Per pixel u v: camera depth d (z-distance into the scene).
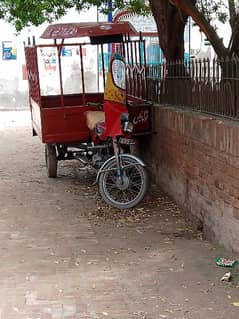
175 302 3.70
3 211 6.14
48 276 4.20
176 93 6.48
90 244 4.98
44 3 9.46
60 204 6.44
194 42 13.25
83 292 3.88
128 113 6.50
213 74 5.29
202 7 7.14
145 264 4.44
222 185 4.66
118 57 6.16
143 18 11.68
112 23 7.11
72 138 7.29
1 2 9.58
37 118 7.83
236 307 3.61
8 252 4.75
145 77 7.46
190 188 5.61
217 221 4.82
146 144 7.41
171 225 5.52
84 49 15.79
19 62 17.14
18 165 8.95
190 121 5.50
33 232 5.35
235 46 5.86
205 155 5.07
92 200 6.60
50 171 7.85
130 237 5.18
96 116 7.07
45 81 15.63
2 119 15.39
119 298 3.77
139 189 6.25
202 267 4.34
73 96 8.74
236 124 4.53
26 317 3.48
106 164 6.20
